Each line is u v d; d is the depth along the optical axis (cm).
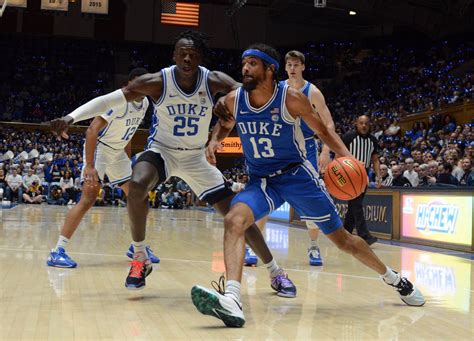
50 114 2430
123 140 434
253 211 273
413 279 412
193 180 346
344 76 2533
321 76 2634
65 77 2630
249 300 311
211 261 471
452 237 653
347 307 297
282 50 2606
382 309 293
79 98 2562
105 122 330
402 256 577
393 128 1600
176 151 337
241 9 2550
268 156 290
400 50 2503
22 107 2409
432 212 695
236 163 2253
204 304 233
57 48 2686
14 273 374
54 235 656
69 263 410
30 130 2269
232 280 247
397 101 1952
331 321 262
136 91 319
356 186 285
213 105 333
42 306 275
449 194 663
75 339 213
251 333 232
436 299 327
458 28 2181
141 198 310
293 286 326
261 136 285
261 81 273
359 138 630
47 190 1609
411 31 2531
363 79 2420
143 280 318
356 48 2622
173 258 491
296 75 430
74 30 2484
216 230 851
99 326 237
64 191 1586
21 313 258
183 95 324
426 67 2223
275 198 289
